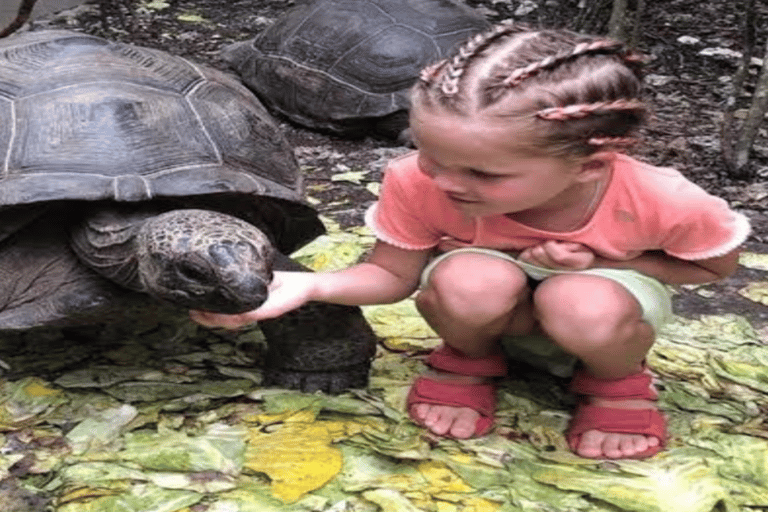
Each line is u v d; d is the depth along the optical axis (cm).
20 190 156
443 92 132
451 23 362
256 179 173
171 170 165
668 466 157
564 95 131
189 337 199
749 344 205
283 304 155
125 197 157
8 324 162
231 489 149
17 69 177
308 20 372
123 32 471
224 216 153
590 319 150
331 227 261
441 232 161
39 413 169
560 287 153
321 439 163
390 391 179
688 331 209
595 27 357
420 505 146
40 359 188
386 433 165
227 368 186
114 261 159
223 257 142
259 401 175
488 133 130
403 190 158
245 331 203
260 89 377
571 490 151
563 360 179
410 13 362
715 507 148
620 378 162
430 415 168
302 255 239
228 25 499
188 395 175
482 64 132
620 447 160
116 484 149
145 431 164
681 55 445
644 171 150
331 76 354
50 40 186
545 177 137
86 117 167
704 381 187
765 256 253
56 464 154
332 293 162
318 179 310
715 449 163
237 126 180
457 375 170
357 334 177
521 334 170
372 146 350
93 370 183
